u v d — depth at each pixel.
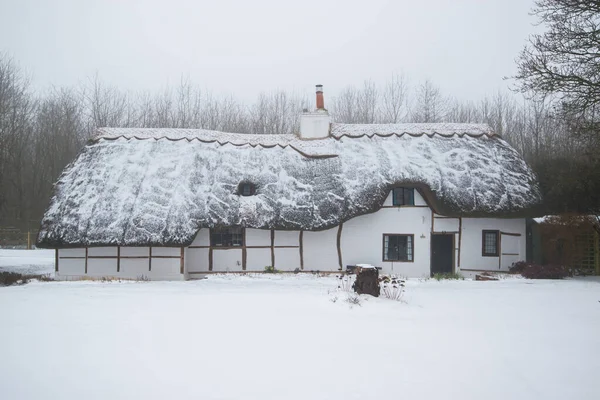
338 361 7.40
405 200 20.81
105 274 19.56
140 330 9.16
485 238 20.78
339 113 49.28
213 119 47.88
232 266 20.39
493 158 21.73
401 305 11.54
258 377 6.70
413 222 20.64
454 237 20.59
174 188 20.25
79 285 16.58
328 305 11.55
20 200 41.00
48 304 11.86
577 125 18.33
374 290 12.52
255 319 10.16
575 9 17.55
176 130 23.55
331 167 21.36
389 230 20.59
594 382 6.64
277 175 21.23
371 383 6.51
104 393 6.10
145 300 12.54
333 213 19.66
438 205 19.86
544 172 24.09
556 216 21.08
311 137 23.30
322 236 20.48
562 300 12.88
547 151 37.81
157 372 6.88
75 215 19.25
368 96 49.75
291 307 11.49
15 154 42.91
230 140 23.08
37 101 47.50
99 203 19.61
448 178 20.47
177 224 19.06
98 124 46.25
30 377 6.63
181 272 19.56
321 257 20.44
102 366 7.10
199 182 20.64
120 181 20.42
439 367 7.18
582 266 21.02
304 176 21.12
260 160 21.88
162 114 46.28
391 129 23.62
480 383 6.55
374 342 8.45
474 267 20.56
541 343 8.48
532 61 18.56
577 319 10.41
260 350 7.94
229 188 20.52
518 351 8.01
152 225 18.97
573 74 17.92
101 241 18.69
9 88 43.16
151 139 22.47
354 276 17.05
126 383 6.45
